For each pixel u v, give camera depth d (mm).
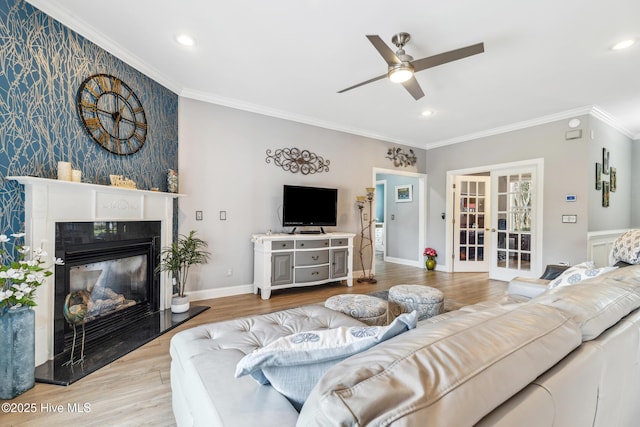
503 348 661
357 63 2953
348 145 5055
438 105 4000
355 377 546
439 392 516
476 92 3564
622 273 1457
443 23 2311
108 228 2568
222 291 3865
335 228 4910
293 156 4445
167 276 3258
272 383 891
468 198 5871
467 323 757
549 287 2262
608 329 992
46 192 2076
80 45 2396
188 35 2504
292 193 4211
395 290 2869
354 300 2453
